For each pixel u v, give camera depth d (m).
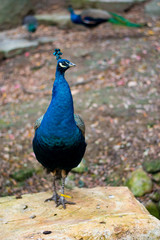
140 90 8.08
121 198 3.99
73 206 3.81
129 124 7.18
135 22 11.10
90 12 10.45
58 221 3.41
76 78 8.55
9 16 11.85
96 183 6.14
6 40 10.73
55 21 11.50
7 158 6.60
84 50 9.59
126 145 6.73
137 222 3.21
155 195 5.70
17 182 6.23
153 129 6.99
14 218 3.56
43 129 3.60
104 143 6.86
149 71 8.66
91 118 7.38
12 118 7.73
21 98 8.41
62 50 9.65
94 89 8.23
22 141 7.05
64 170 3.91
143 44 9.76
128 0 12.03
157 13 11.88
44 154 3.70
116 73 8.67
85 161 6.57
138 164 6.26
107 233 3.09
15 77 9.25
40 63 9.51
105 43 9.99
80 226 3.16
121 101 7.77
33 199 4.09
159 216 5.51
